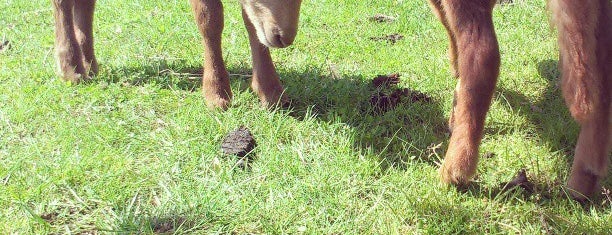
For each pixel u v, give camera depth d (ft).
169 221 7.47
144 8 12.37
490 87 7.36
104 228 7.39
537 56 10.28
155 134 8.73
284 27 8.46
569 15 7.20
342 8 12.15
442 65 10.14
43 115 9.11
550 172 8.05
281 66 10.27
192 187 7.90
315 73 9.95
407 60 10.36
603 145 7.47
